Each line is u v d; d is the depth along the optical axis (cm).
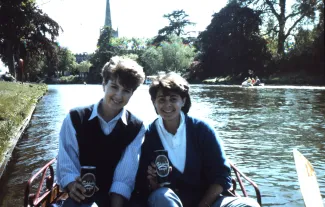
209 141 348
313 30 5331
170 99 338
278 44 5847
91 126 338
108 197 344
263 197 559
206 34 6569
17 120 1061
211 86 4872
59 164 332
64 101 2233
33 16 4494
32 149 864
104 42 9475
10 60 4419
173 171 349
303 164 323
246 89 3797
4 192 577
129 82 328
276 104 1997
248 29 6050
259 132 1098
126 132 344
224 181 341
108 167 345
